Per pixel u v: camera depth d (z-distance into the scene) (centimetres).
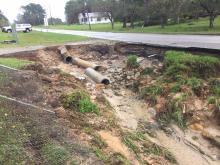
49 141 844
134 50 2450
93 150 861
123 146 1020
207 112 1317
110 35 3728
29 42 2977
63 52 2469
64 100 1217
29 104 1087
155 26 5072
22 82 1302
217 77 1589
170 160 1070
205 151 1134
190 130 1266
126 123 1312
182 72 1617
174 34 3212
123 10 5541
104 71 2125
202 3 3622
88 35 3875
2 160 733
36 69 1673
